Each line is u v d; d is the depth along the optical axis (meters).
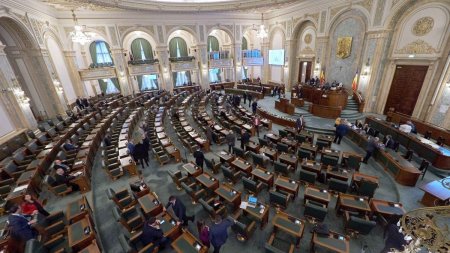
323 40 19.56
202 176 8.41
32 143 11.52
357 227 6.05
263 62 29.05
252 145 11.10
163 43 24.38
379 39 14.91
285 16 23.78
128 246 4.92
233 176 8.72
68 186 8.34
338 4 17.47
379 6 14.51
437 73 13.05
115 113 17.38
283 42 25.14
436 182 7.30
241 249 6.24
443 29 12.34
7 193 7.95
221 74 32.31
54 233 6.13
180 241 5.66
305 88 19.17
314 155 10.30
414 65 14.13
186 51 29.42
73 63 21.59
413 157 10.32
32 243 4.97
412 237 2.79
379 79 16.02
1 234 5.87
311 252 5.93
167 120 17.48
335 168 8.70
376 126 13.71
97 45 25.91
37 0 15.85
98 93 27.31
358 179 8.07
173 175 8.49
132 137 14.10
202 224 5.89
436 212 2.81
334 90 16.73
